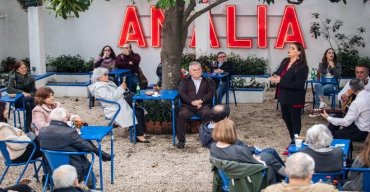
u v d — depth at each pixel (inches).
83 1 255.8
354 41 533.3
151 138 370.9
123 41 562.6
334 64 429.7
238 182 218.8
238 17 548.7
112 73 456.1
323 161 220.1
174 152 340.8
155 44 557.0
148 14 555.5
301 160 178.1
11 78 387.5
